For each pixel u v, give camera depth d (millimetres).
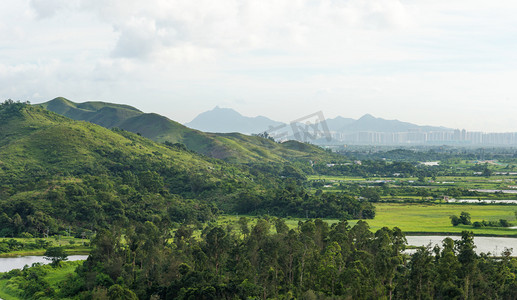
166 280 132250
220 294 119812
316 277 120875
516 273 139125
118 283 136750
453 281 114062
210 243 150500
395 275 121938
